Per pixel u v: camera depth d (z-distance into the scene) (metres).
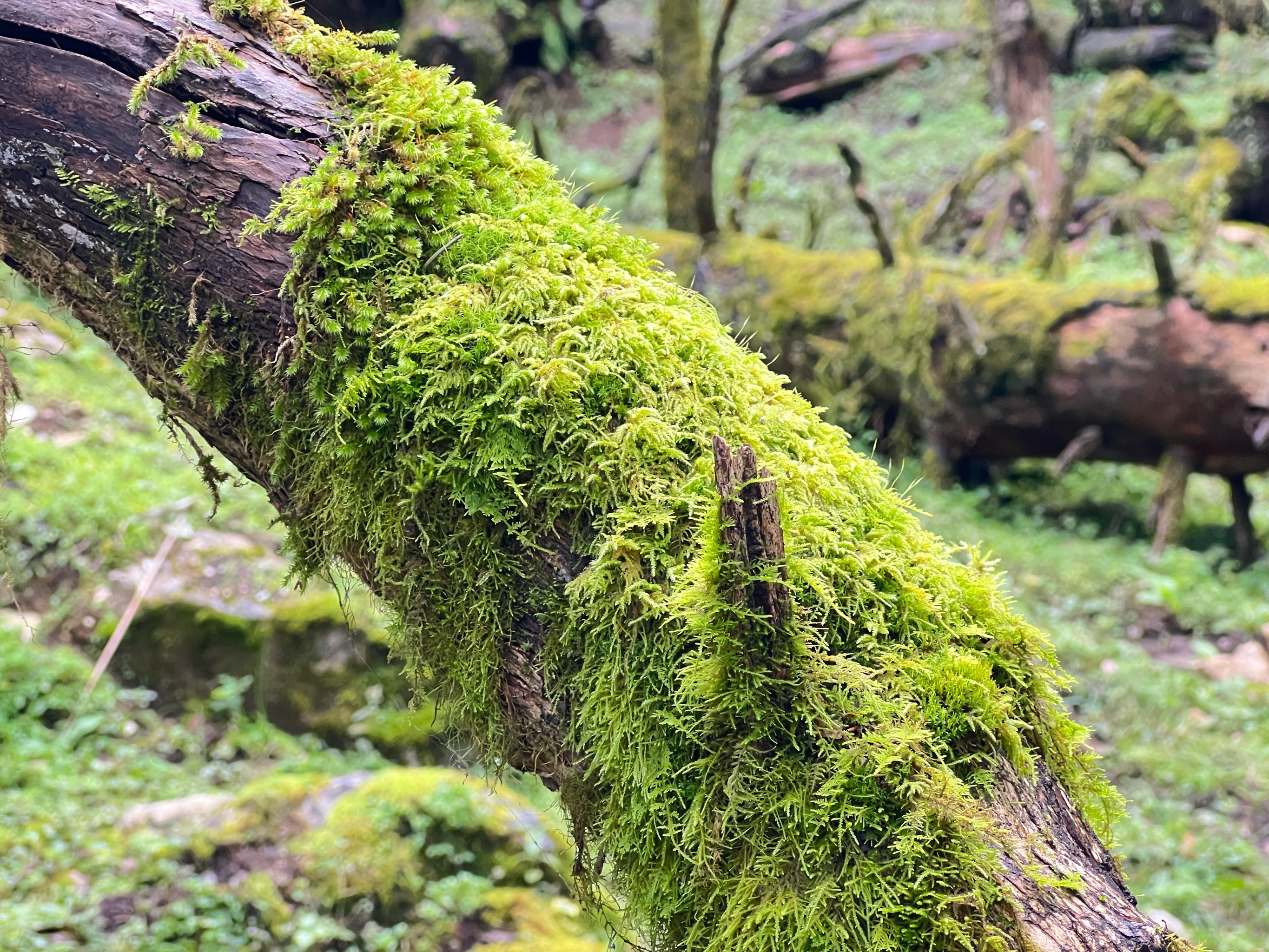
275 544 4.91
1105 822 1.16
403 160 1.20
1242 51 11.98
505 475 1.09
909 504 1.21
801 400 1.22
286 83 1.24
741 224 7.38
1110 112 10.05
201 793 3.79
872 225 6.52
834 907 0.96
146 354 1.30
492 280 1.16
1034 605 5.52
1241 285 5.89
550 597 1.10
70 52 1.22
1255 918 3.61
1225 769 4.41
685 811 1.04
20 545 4.52
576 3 13.31
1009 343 6.18
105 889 3.25
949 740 1.02
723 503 0.95
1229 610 5.64
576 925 3.44
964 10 10.73
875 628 1.04
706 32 13.88
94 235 1.24
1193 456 6.07
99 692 4.10
